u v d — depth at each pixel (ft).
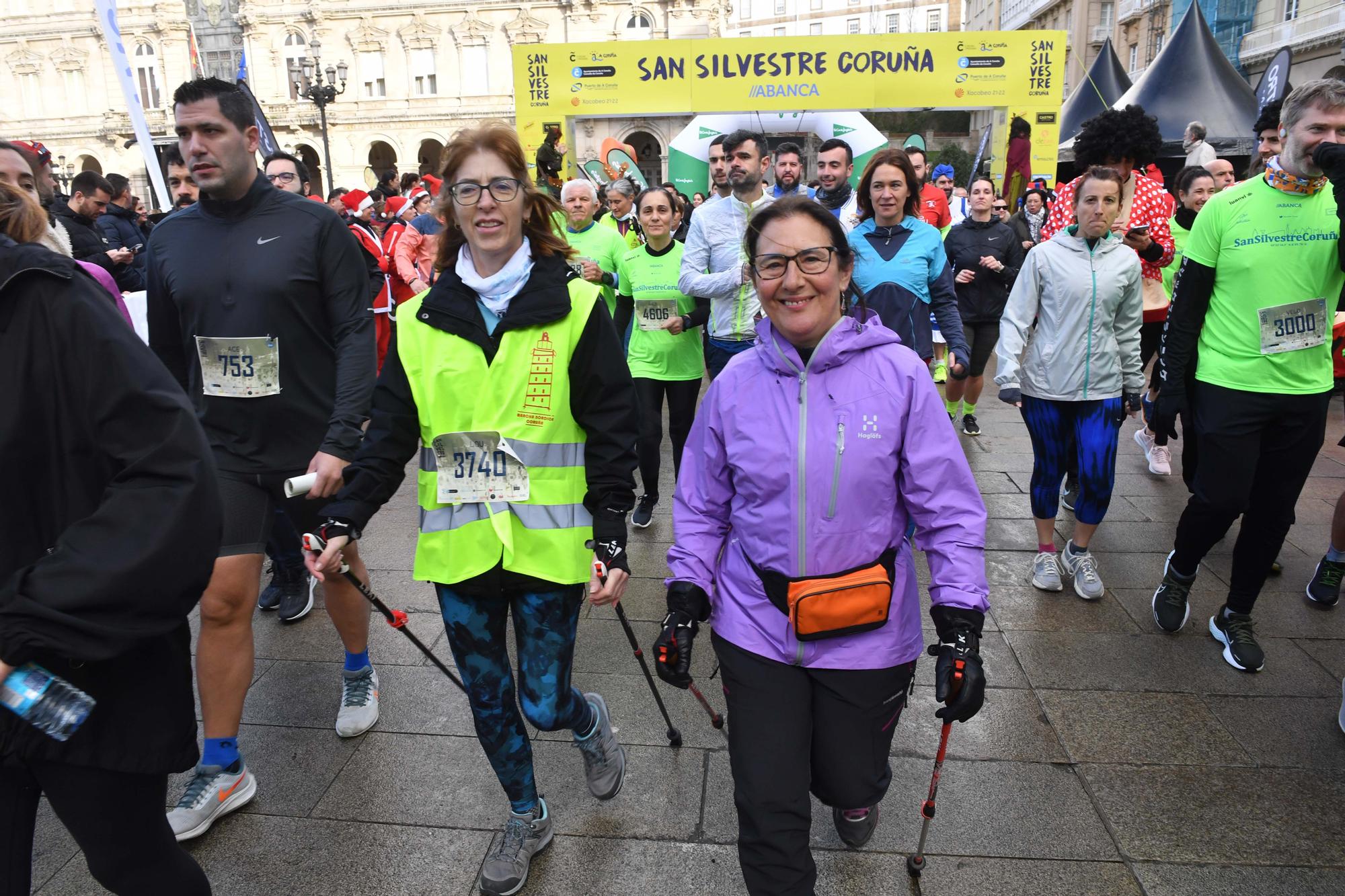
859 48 45.68
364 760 9.57
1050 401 13.17
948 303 14.17
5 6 157.48
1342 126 9.86
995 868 7.87
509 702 7.66
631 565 14.89
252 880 7.88
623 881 7.79
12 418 5.01
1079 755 9.46
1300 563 14.29
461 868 8.01
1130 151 15.42
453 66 147.95
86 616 4.76
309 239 9.20
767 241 6.37
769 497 6.52
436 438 7.25
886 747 6.69
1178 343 11.35
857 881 7.72
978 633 6.10
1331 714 10.17
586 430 7.36
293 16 148.25
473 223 6.97
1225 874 7.79
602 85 47.06
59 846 8.38
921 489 6.41
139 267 24.47
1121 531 15.96
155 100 159.12
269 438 9.19
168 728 5.48
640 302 16.51
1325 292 10.43
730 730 6.49
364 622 10.08
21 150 11.30
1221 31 88.07
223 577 8.68
